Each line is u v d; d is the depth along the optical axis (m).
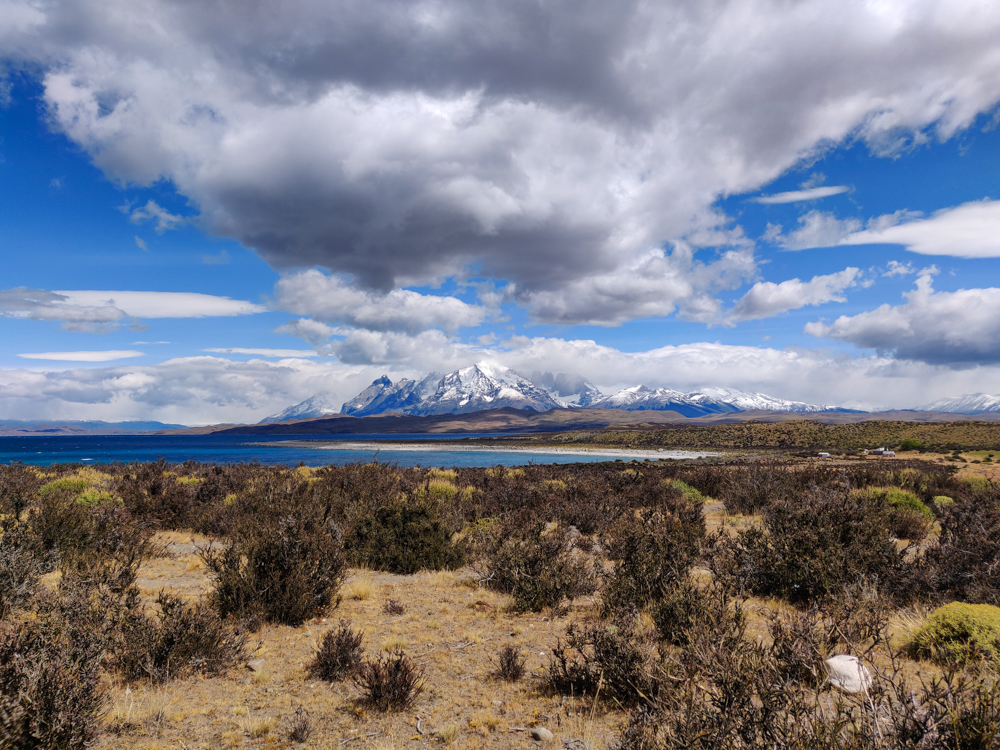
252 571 8.22
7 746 3.90
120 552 10.16
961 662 5.30
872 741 3.20
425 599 9.57
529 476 30.95
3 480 17.98
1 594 6.81
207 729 4.79
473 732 4.79
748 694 3.76
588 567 10.38
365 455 110.81
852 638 5.73
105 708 4.96
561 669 5.97
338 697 5.54
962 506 13.10
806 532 9.02
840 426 125.38
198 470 34.50
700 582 9.08
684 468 39.66
